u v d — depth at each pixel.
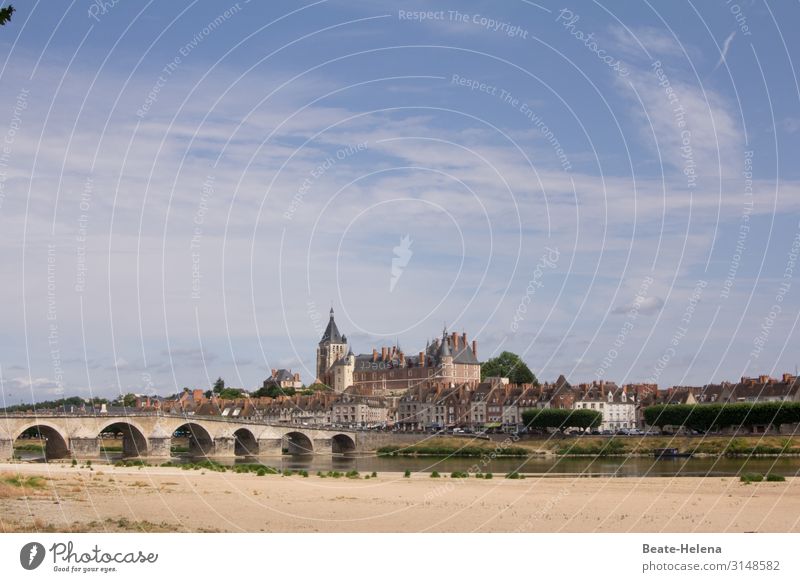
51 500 86.00
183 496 93.69
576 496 97.94
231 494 97.44
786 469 144.50
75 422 187.00
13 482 98.56
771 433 198.75
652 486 109.50
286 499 93.69
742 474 132.38
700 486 108.56
